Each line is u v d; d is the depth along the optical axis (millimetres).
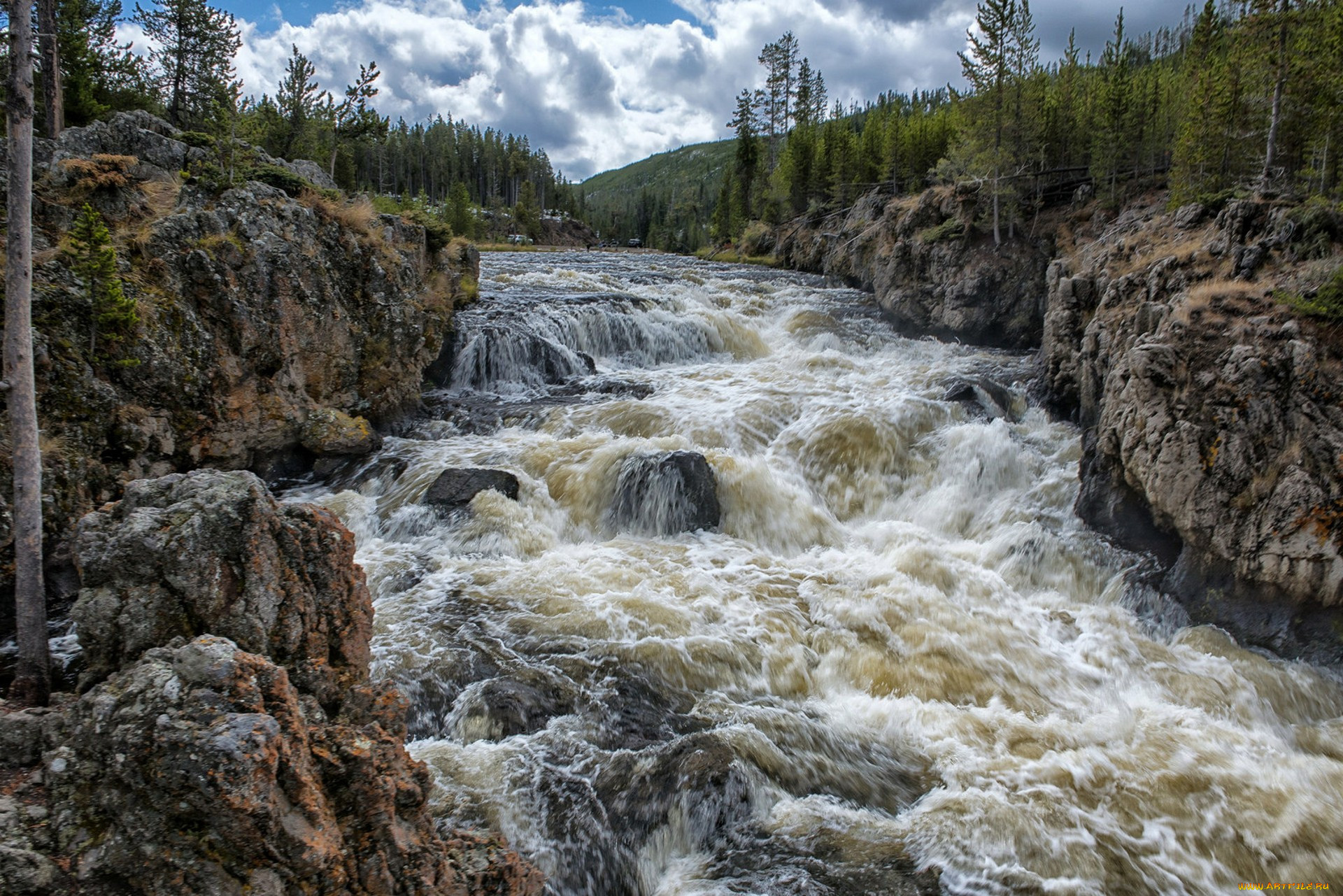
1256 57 26594
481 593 13617
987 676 12273
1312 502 12875
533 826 8414
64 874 4926
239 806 4832
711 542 16906
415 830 6195
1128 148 37781
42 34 8516
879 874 8195
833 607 14047
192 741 4883
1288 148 29906
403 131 137250
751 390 25281
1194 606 14344
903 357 32938
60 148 18375
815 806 9156
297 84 36625
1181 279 18984
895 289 40344
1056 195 41500
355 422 19641
